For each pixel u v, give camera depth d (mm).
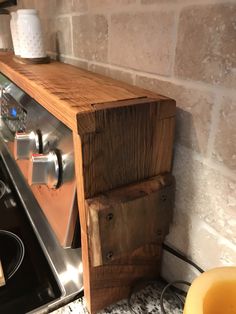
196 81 433
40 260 634
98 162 413
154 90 521
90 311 528
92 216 427
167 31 463
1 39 1398
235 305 366
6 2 1417
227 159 415
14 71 666
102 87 515
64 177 485
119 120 404
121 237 470
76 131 379
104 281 515
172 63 468
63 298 545
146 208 479
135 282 569
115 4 574
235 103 384
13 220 751
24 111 680
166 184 488
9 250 659
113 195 440
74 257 622
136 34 535
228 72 382
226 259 461
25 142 592
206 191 465
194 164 474
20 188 877
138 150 445
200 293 340
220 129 414
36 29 771
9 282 583
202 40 407
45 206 603
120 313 530
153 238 521
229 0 358
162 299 531
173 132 470
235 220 429
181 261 559
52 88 498
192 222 512
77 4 725
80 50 764
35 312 521
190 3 412
